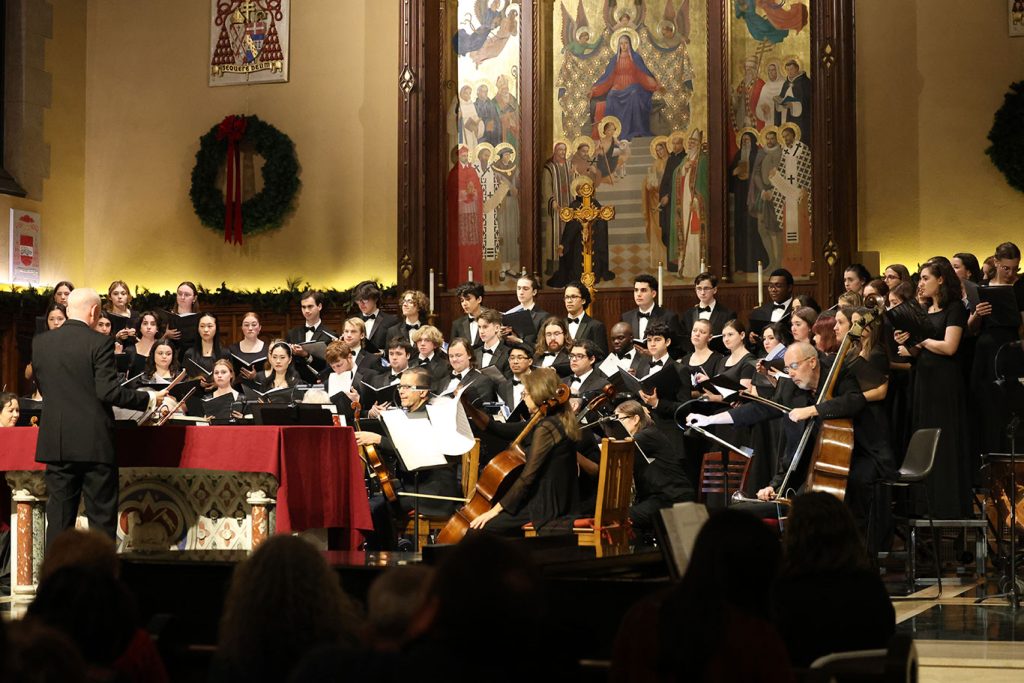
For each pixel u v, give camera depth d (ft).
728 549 9.43
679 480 24.53
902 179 37.68
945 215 37.29
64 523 22.48
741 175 38.75
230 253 44.06
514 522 21.86
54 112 44.21
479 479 22.45
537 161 40.52
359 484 23.09
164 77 44.88
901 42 37.86
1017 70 36.88
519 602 7.55
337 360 30.30
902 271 30.63
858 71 38.17
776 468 25.22
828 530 11.78
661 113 39.86
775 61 38.58
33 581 23.95
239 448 21.99
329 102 43.47
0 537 26.53
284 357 30.94
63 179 44.45
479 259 41.11
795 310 29.04
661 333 31.32
